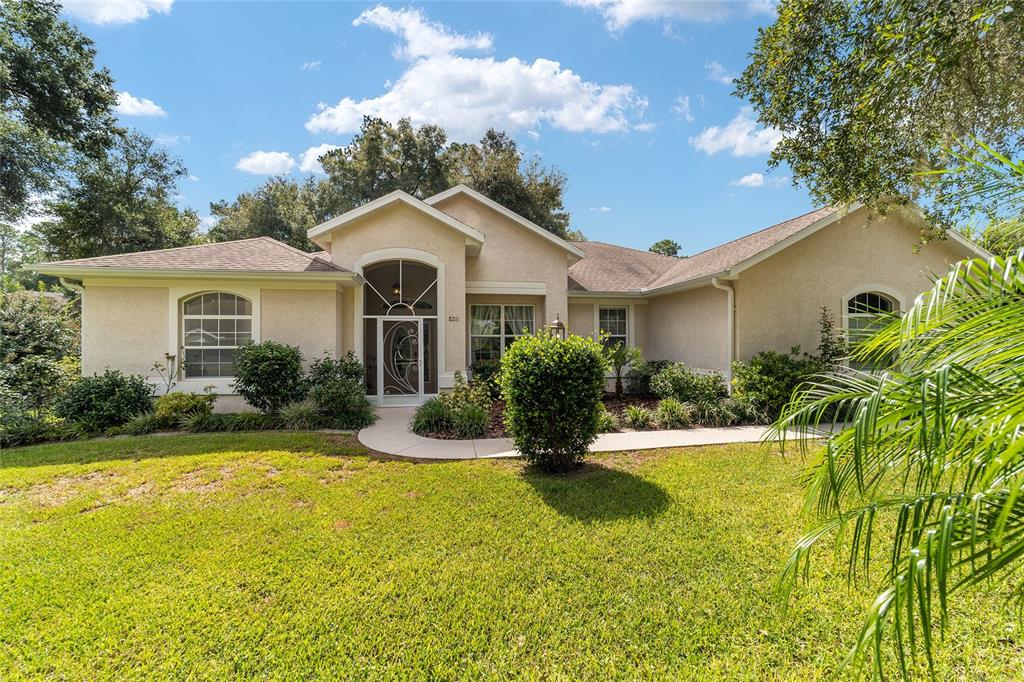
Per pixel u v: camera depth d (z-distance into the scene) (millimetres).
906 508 1916
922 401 1684
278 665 2928
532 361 6637
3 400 9242
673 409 10633
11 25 20312
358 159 32844
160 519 5113
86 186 23094
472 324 15945
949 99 6668
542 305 16281
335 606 3521
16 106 20922
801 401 2666
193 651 3053
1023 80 6125
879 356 2408
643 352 17547
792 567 2373
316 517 5168
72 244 24031
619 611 3449
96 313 10922
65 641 3148
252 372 10281
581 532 4762
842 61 7164
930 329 2064
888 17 6508
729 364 12562
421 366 13688
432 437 9172
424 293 14000
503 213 15484
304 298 11797
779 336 12750
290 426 10102
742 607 3473
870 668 2859
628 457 7695
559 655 3016
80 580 3889
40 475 6570
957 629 3154
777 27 7613
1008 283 1941
